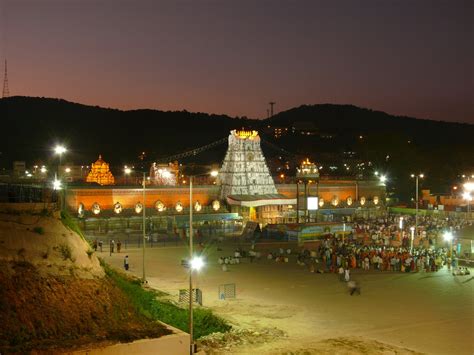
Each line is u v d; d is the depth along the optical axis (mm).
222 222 83750
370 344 28906
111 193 81500
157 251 61219
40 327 23562
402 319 34125
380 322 33406
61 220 28375
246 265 53281
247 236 74062
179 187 87625
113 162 192500
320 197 99250
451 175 144750
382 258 51969
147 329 25906
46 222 27031
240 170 90188
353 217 94375
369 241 68312
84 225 75875
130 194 83125
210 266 52500
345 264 51781
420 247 61344
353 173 152250
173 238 71750
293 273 49219
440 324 33062
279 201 89062
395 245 65125
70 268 26359
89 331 24578
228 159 91125
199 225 82688
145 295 34438
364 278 47250
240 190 89625
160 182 97500
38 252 25703
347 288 43156
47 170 104125
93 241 62438
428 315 35094
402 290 42562
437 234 69875
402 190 133500
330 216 92375
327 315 34969
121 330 25266
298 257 55562
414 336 30672
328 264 52531
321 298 39719
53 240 26594
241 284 44344
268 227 74188
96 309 25719
